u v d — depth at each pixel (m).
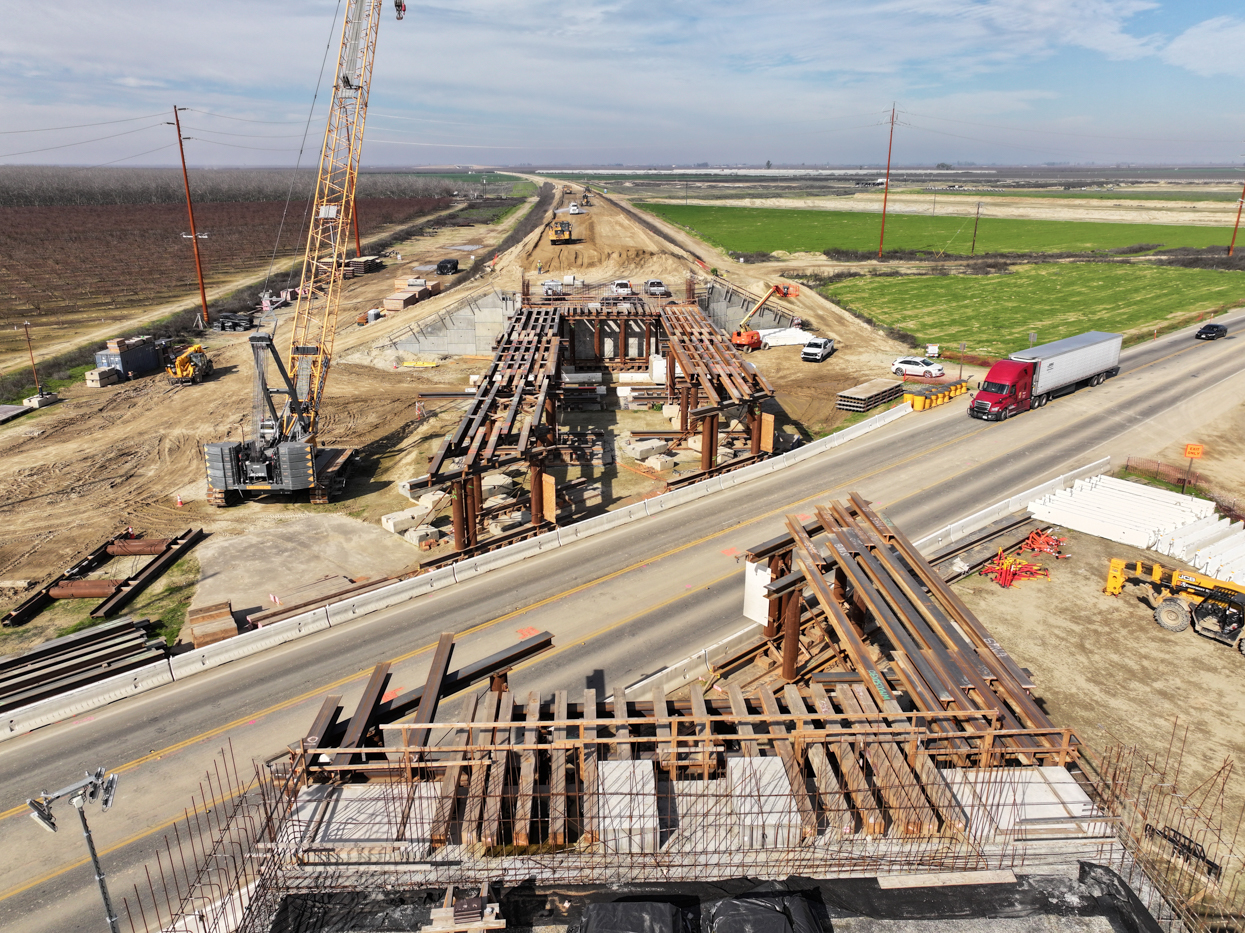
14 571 33.44
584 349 64.88
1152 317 75.44
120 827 19.03
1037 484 39.44
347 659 26.11
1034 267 103.38
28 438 49.25
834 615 18.47
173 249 130.50
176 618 29.77
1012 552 33.03
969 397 54.69
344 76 44.38
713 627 27.34
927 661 16.19
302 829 12.07
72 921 16.31
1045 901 11.05
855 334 74.00
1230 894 16.33
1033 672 25.05
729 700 15.25
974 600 29.39
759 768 12.97
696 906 11.00
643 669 25.06
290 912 11.05
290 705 23.80
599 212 170.50
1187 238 132.88
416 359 67.44
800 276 100.31
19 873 17.66
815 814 12.28
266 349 41.00
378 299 87.56
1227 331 69.56
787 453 42.72
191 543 35.97
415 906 11.06
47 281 101.81
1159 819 18.39
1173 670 25.14
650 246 117.00
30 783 20.73
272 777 13.45
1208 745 21.61
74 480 43.19
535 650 16.94
